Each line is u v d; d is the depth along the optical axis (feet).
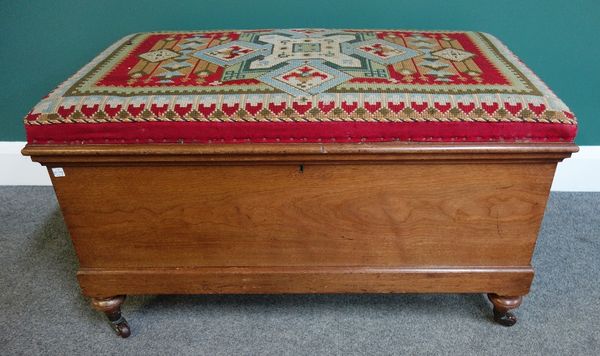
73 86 3.19
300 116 2.93
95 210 3.28
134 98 3.02
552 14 4.69
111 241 3.42
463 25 4.83
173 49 3.85
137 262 3.52
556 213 5.12
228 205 3.26
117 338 3.79
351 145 2.96
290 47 3.82
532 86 3.11
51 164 3.07
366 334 3.79
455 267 3.51
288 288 3.59
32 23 4.88
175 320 3.94
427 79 3.21
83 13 4.85
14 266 4.52
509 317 3.76
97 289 3.59
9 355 3.65
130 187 3.18
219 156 3.01
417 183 3.15
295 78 3.23
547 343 3.69
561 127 2.91
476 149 2.93
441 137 2.96
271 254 3.48
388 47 3.82
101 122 2.94
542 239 4.76
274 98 2.99
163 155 3.00
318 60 3.52
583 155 5.28
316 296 4.14
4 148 5.52
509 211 3.25
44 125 2.95
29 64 5.09
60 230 4.99
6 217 5.17
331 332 3.81
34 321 3.95
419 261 3.49
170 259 3.51
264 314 3.98
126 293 3.62
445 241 3.40
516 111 2.92
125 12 4.86
